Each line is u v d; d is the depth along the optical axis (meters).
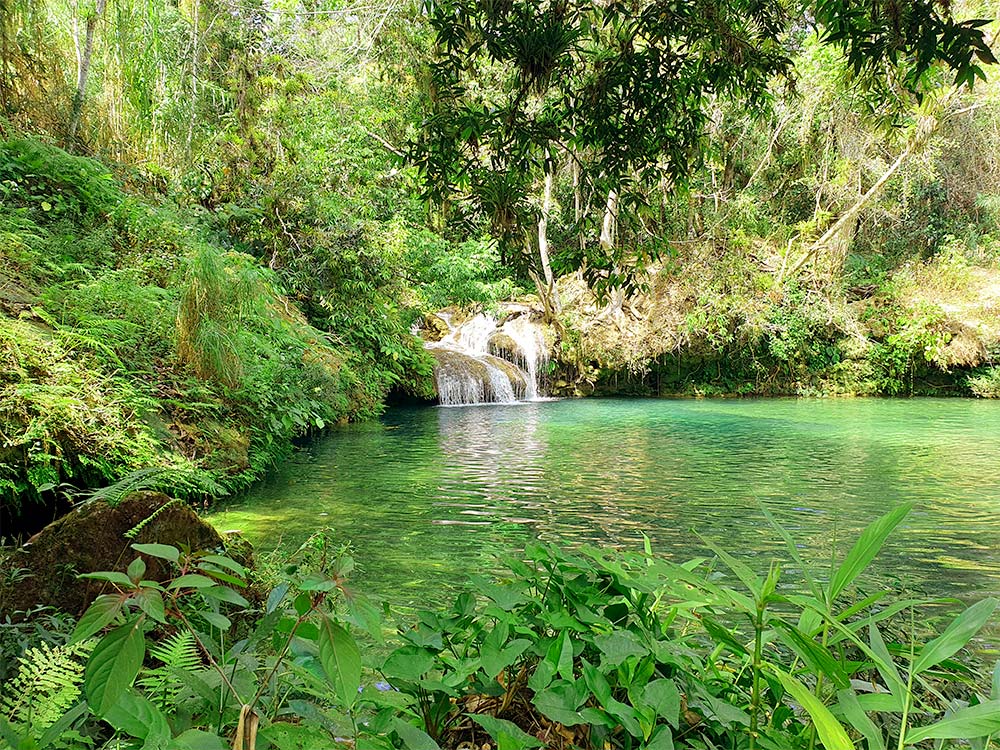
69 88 8.74
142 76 9.50
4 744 0.82
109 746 1.12
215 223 10.55
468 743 1.32
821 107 15.58
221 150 11.28
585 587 1.39
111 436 4.17
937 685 1.58
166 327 6.20
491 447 8.91
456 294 17.47
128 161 10.02
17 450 3.51
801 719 1.51
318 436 9.66
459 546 4.48
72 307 5.48
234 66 12.33
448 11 2.83
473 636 1.35
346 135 14.65
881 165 16.75
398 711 1.26
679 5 2.79
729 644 1.22
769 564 4.27
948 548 4.69
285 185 11.36
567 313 17.17
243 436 6.48
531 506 5.76
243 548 2.64
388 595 3.38
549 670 1.16
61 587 2.02
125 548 2.12
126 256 7.16
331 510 5.38
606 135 2.99
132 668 0.70
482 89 9.36
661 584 1.43
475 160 3.08
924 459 8.17
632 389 17.70
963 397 17.09
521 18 2.77
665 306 17.44
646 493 6.33
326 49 16.03
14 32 7.96
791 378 17.75
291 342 8.72
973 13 10.10
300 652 1.12
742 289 17.31
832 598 1.00
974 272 18.42
